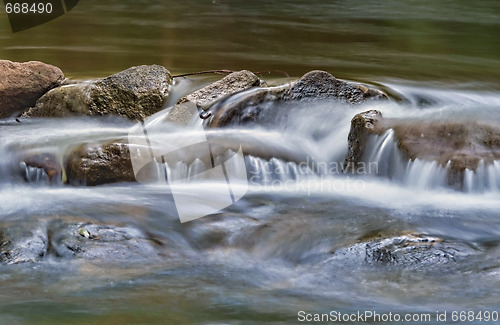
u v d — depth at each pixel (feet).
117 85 69.21
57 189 56.08
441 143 57.36
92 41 120.16
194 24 139.95
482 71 100.78
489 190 54.49
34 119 70.23
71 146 58.90
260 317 34.94
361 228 46.98
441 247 43.11
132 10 156.66
